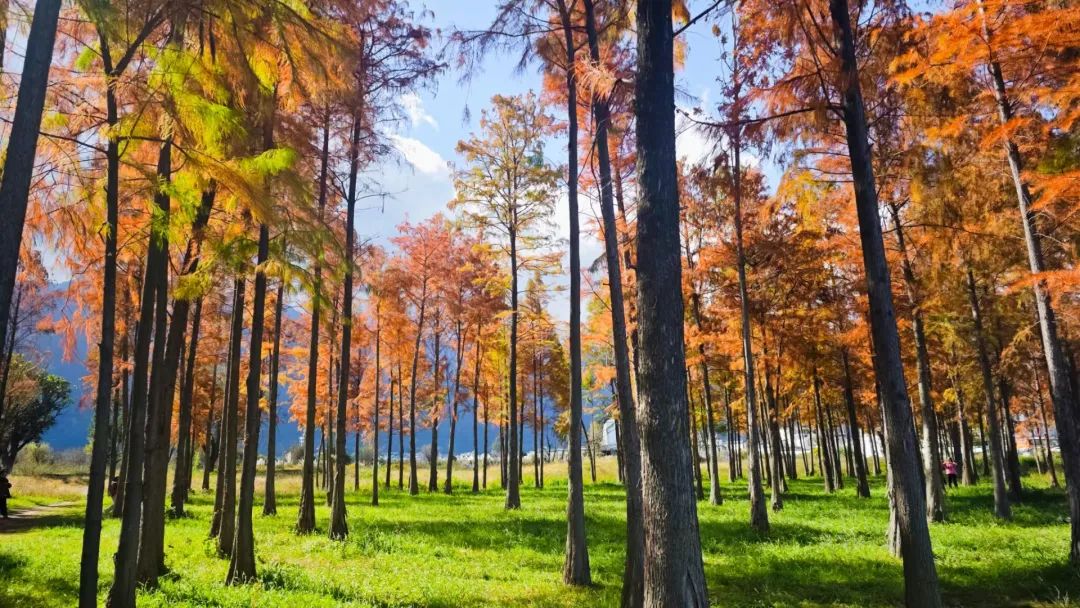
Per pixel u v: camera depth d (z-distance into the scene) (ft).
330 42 21.18
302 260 24.00
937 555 35.73
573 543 29.50
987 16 24.29
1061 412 31.60
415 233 87.10
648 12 18.01
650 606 15.62
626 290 55.47
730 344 66.59
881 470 163.94
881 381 23.29
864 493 75.56
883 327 23.32
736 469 147.23
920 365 50.42
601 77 21.98
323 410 91.61
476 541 41.91
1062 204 32.27
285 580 27.73
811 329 66.08
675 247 16.88
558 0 31.50
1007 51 25.26
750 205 55.62
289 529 46.80
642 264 17.02
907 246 46.98
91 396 65.72
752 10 27.55
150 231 20.86
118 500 60.39
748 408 49.19
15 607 22.12
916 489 22.08
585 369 69.67
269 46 21.09
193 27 20.29
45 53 14.88
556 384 124.77
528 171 62.59
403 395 118.93
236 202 24.76
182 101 17.89
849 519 53.47
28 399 118.93
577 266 32.65
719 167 26.71
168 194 19.67
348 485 133.49
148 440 27.30
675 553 15.52
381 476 160.15
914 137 36.09
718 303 67.92
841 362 78.95
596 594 26.76
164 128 19.33
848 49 24.59
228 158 22.71
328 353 79.15
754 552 37.50
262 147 29.17
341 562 33.58
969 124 32.81
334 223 44.50
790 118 25.48
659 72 17.61
